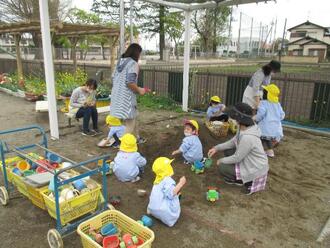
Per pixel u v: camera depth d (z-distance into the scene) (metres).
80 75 12.51
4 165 3.74
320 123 7.84
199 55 47.88
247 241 3.16
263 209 3.79
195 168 4.76
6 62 18.06
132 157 4.32
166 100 10.45
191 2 7.94
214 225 3.41
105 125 7.46
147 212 3.60
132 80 5.01
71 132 6.80
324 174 4.95
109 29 10.77
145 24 32.28
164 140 6.16
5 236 3.18
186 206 3.81
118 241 2.79
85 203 3.13
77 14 26.44
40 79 13.22
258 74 6.16
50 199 3.01
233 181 4.40
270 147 5.59
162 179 3.40
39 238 3.15
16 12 28.61
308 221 3.58
